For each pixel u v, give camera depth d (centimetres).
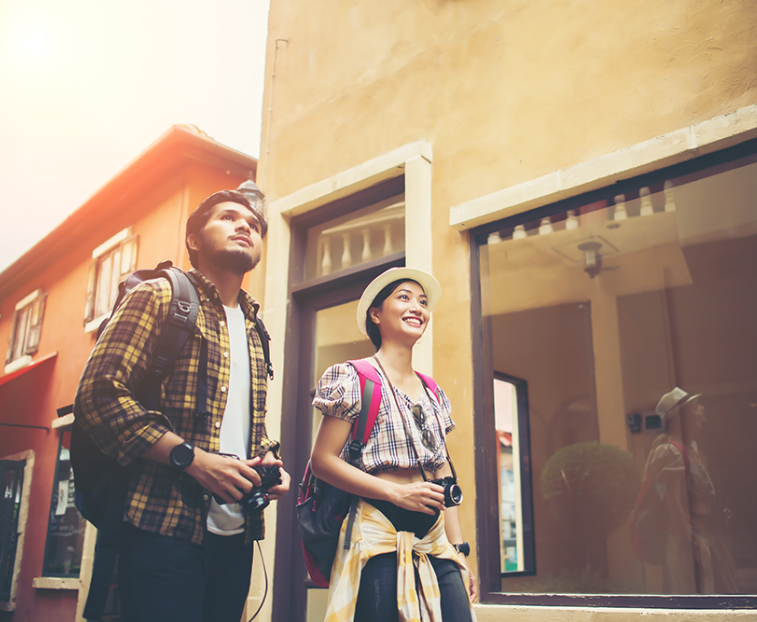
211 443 181
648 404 604
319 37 489
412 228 376
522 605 291
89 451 178
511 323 542
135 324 178
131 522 167
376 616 188
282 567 395
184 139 643
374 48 445
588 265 581
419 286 240
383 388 216
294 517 406
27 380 960
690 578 405
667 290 582
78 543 739
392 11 440
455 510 242
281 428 425
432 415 224
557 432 631
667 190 315
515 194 341
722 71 289
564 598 286
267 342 220
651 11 317
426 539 204
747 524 414
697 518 432
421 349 350
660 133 302
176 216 674
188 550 171
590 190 324
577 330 660
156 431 167
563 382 662
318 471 207
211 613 187
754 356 523
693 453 457
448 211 372
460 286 354
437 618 189
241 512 190
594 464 562
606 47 329
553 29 353
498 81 370
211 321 195
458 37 397
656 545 445
